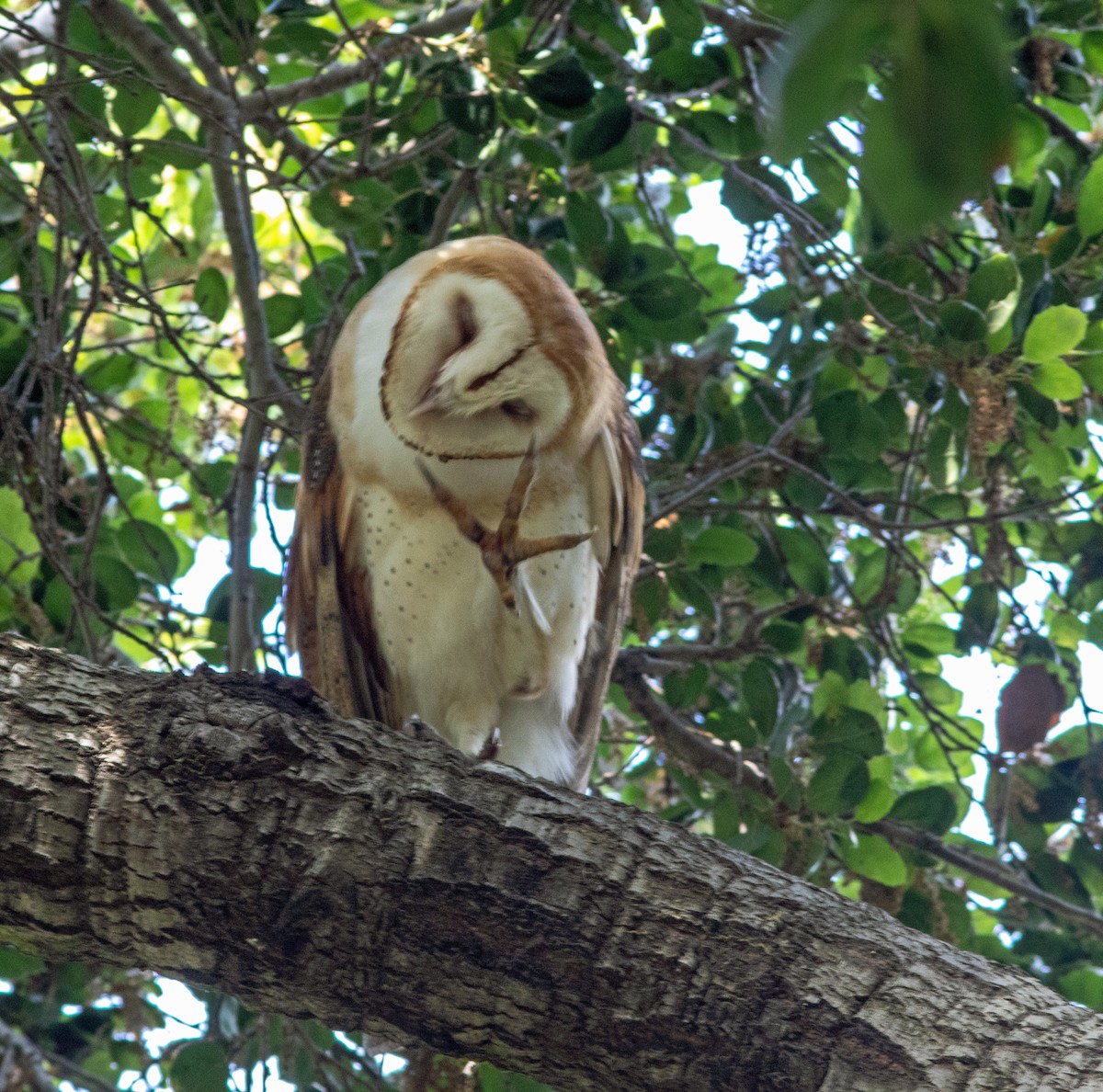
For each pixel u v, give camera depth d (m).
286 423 9.54
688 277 9.78
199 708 4.67
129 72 7.21
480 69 7.77
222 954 4.59
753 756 8.91
